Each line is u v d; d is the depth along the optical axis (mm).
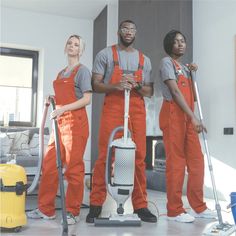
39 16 5918
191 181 2643
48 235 2010
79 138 2404
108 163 2330
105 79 2549
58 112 2254
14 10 5773
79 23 6160
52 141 2521
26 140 4902
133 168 2312
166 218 2605
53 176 2494
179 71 2605
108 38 5582
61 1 5543
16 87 6039
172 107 2559
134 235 2057
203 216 2637
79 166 2438
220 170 3879
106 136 2467
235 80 3729
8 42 5715
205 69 4199
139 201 2502
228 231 2115
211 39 4121
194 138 2613
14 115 5984
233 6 3826
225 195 3783
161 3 4688
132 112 2471
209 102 4098
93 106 5945
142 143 2500
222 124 3891
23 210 2168
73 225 2322
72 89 2461
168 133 2564
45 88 5863
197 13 4379
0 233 2057
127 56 2523
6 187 2096
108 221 2293
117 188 2295
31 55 6090
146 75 2582
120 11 5539
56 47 5984
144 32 5031
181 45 2674
